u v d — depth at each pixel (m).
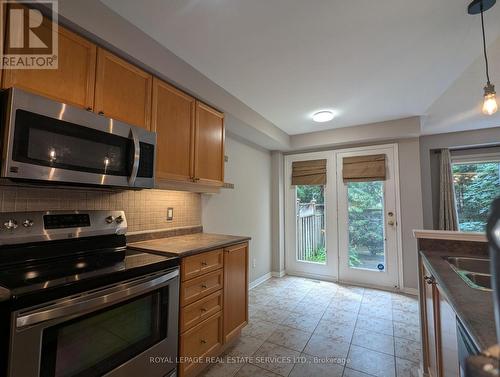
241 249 2.30
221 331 2.01
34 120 1.17
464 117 3.25
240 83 2.38
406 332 2.40
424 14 1.52
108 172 1.47
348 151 3.93
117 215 1.78
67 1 1.30
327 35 1.71
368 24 1.61
